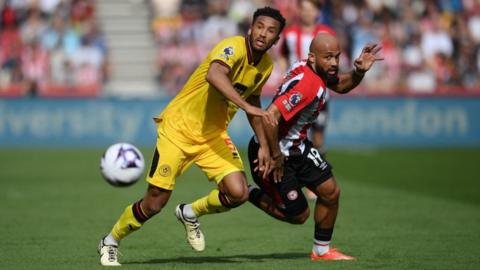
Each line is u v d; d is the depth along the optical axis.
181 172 24.23
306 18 43.16
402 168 58.41
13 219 35.59
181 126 23.86
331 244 28.98
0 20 81.94
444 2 89.25
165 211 38.25
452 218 35.84
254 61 23.42
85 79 79.31
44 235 31.22
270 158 23.77
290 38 43.47
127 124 72.50
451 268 24.23
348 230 32.41
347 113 73.88
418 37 85.12
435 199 42.50
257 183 25.39
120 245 28.92
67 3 83.81
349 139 74.00
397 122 74.44
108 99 72.25
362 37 83.25
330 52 23.86
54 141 72.06
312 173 25.03
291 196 24.84
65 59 79.38
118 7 87.62
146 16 87.75
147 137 72.62
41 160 63.16
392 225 33.78
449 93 75.25
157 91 81.94
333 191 25.06
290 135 24.69
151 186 23.81
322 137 44.41
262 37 22.88
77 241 29.81
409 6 88.56
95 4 87.25
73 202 41.53
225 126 24.45
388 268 24.16
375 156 66.94
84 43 80.75
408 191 45.91
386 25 85.56
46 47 80.06
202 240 25.67
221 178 23.94
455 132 75.00
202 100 23.70
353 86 25.58
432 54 84.19
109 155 27.12
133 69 85.19
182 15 85.56
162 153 23.78
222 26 84.25
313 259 25.86
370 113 74.12
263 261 25.52
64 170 56.88
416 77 82.50
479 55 85.06
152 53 85.81
